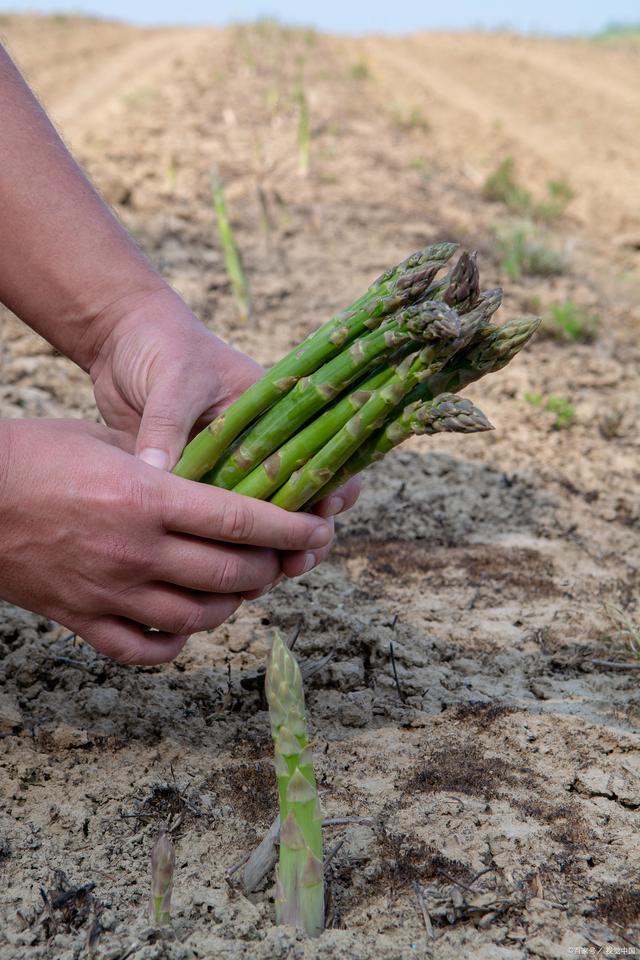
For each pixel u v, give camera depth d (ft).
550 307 18.37
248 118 38.22
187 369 6.48
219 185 15.19
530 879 5.69
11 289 6.88
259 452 5.98
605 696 7.73
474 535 10.58
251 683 7.50
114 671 7.52
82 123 37.78
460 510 11.02
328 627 8.38
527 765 6.75
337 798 6.31
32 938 5.12
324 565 9.63
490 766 6.70
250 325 15.80
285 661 5.07
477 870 5.72
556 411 13.70
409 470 11.87
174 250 19.19
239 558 5.80
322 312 16.87
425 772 6.62
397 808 6.24
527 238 23.00
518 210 27.32
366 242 21.61
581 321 17.31
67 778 6.35
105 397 7.06
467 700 7.48
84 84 54.39
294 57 67.05
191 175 26.22
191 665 7.74
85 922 5.24
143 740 6.77
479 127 43.60
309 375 5.77
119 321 6.79
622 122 47.34
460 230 23.62
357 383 5.83
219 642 8.09
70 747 6.64
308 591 9.05
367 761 6.73
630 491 11.82
